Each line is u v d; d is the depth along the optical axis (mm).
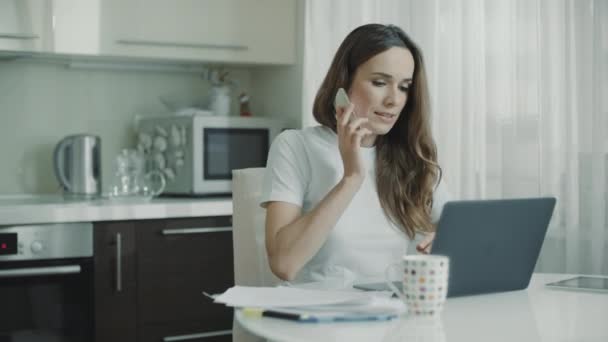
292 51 3578
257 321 1334
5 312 2840
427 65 2816
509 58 2643
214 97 3621
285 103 3639
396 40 1940
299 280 1959
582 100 2527
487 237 1593
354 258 1931
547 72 2566
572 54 2545
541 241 1707
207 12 3436
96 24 3246
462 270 1585
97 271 2971
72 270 2887
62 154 3332
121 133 3656
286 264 1730
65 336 2936
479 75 2701
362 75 1937
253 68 3898
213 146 3357
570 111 2549
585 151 2529
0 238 2811
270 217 1881
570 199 2549
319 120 2035
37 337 2891
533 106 2592
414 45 2004
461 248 1564
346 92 1996
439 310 1410
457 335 1279
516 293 1694
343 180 1769
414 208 1988
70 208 2906
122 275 3012
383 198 1988
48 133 3523
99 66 3549
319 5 3262
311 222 1738
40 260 2887
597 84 2502
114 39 3279
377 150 2039
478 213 1553
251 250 2203
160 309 3088
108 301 2990
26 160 3482
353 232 1936
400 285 1699
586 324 1382
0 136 3441
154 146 3479
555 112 2572
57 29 3180
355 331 1274
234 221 2248
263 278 2205
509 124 2645
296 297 1446
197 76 3797
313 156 1979
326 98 2020
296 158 1976
